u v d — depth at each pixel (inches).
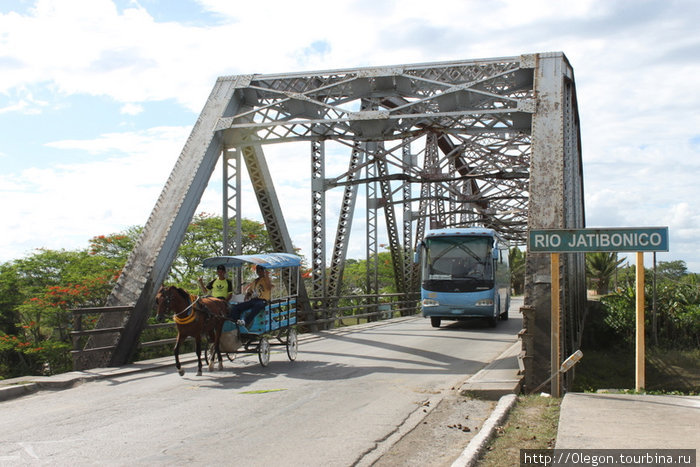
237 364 552.4
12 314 1118.4
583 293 1015.0
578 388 577.6
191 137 684.7
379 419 328.2
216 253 1336.1
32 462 251.0
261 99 741.3
